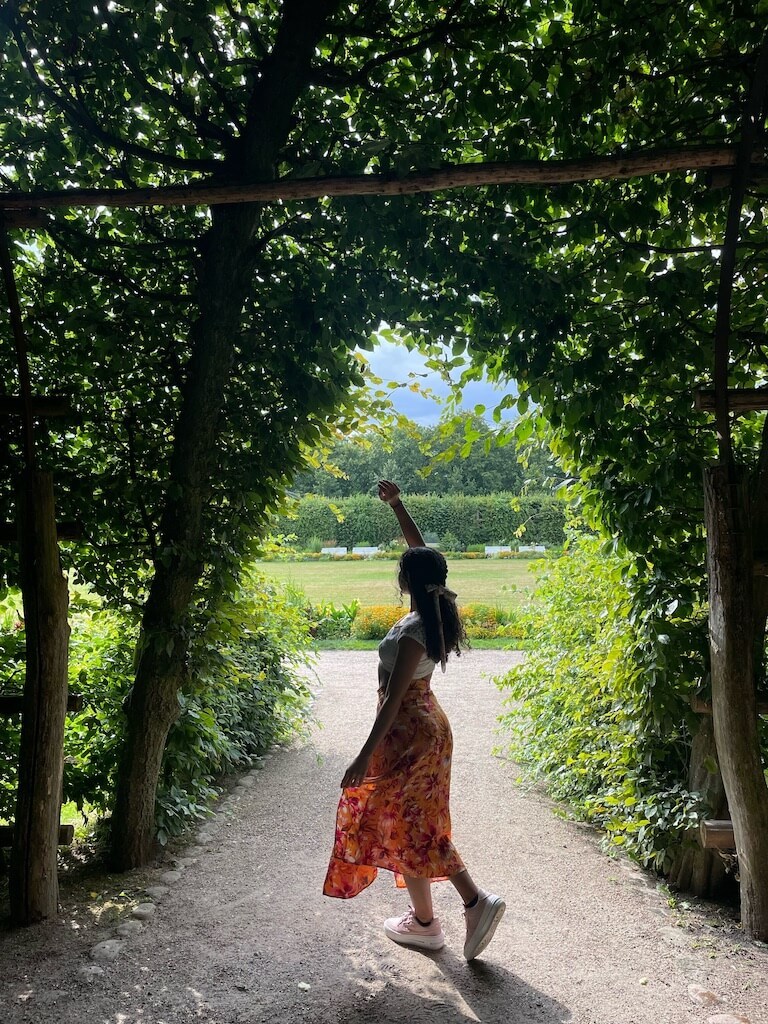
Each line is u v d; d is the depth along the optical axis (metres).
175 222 4.23
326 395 3.98
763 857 3.20
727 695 3.21
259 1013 2.75
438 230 3.63
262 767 6.00
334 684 9.31
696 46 3.53
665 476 3.53
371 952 3.18
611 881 3.87
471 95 3.55
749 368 3.80
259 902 3.64
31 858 3.42
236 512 4.18
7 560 3.89
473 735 6.89
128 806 4.00
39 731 3.45
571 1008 2.77
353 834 3.06
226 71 3.90
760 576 3.40
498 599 17.88
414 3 3.75
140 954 3.15
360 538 37.16
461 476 40.00
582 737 4.80
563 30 3.55
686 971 3.00
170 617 3.94
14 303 3.37
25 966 3.07
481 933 2.99
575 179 2.98
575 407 3.63
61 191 3.16
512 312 3.64
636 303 3.71
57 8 3.32
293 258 4.11
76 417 3.94
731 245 3.09
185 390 3.95
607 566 4.48
